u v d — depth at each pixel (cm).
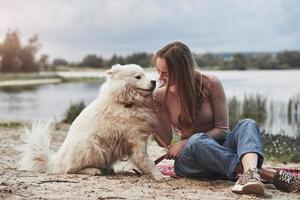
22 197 441
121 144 591
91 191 475
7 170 610
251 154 501
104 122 582
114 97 581
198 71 575
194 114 565
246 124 530
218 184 538
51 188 484
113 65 598
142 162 579
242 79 5462
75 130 596
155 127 592
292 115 2100
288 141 1109
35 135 609
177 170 575
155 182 541
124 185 512
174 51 555
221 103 569
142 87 580
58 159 595
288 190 515
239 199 462
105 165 596
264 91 3250
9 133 1270
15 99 3206
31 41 7825
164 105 588
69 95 3447
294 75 7012
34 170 600
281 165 844
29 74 7531
